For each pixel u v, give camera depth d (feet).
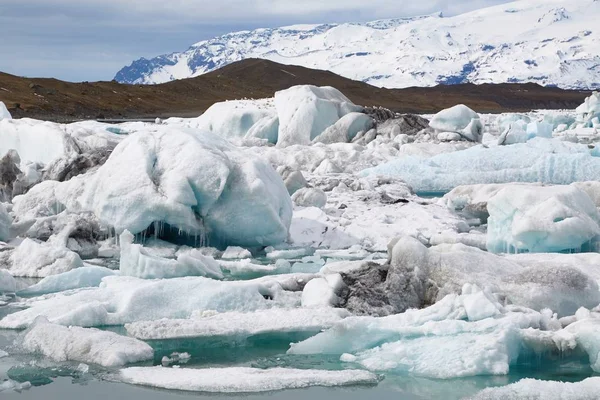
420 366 28.04
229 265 45.88
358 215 60.75
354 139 114.73
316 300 35.68
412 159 89.40
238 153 52.37
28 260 44.52
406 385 26.78
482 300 31.78
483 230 59.21
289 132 117.19
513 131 108.17
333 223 57.47
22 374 27.86
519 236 46.06
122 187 49.34
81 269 40.88
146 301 34.63
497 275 35.42
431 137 114.21
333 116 119.24
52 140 75.61
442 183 84.58
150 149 50.88
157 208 48.42
